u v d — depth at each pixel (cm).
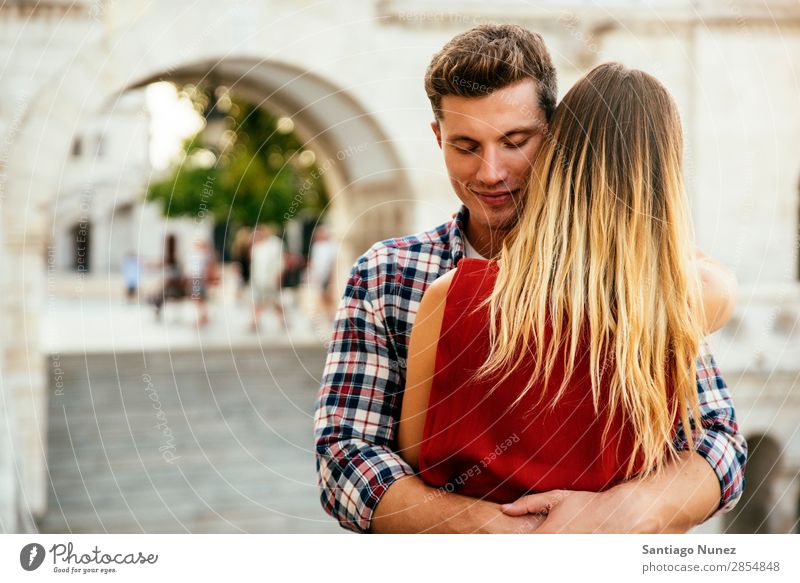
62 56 774
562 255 139
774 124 863
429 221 746
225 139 1031
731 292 152
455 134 156
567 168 144
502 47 153
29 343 770
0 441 608
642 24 808
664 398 138
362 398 162
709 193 852
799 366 818
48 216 776
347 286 170
